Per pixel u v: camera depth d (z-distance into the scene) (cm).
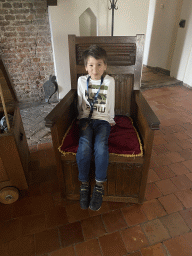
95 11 298
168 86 417
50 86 326
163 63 484
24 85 329
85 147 142
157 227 151
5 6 270
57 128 142
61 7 279
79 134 155
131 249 137
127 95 193
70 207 168
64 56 313
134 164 149
